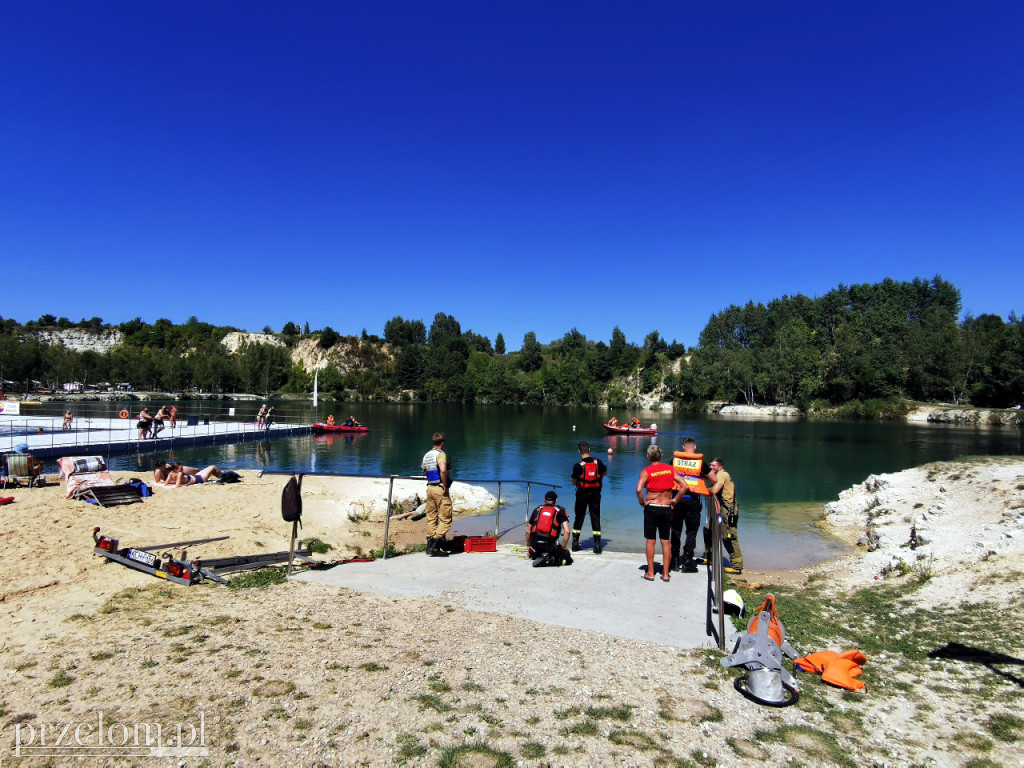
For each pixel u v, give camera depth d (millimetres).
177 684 4785
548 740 4078
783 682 4961
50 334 157375
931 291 113438
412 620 6469
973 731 4352
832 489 24906
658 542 15227
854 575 11367
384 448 39469
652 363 123750
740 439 48844
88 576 8078
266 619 6434
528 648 5723
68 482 14773
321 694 4641
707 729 4305
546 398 120125
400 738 4043
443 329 172250
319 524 14508
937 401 83125
